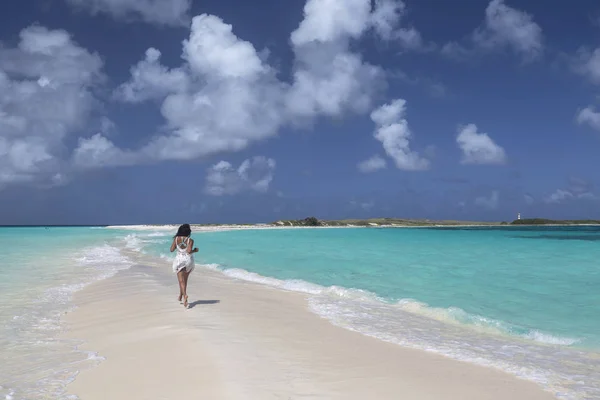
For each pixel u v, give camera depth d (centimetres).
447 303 1129
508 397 539
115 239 4719
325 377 585
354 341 777
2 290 1324
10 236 5491
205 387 541
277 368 613
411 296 1225
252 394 520
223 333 782
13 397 527
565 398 540
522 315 1000
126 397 520
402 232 6581
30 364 657
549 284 1391
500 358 699
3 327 891
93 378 589
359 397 523
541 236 4731
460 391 554
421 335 841
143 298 1162
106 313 1008
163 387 546
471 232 6438
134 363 641
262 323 880
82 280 1536
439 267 1817
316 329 854
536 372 633
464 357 700
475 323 939
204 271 1931
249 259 2328
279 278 1620
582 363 681
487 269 1741
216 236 5197
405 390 550
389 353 710
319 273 1709
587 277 1527
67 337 821
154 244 3719
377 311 1059
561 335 841
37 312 1029
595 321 943
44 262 2145
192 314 947
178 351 682
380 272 1700
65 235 5891
